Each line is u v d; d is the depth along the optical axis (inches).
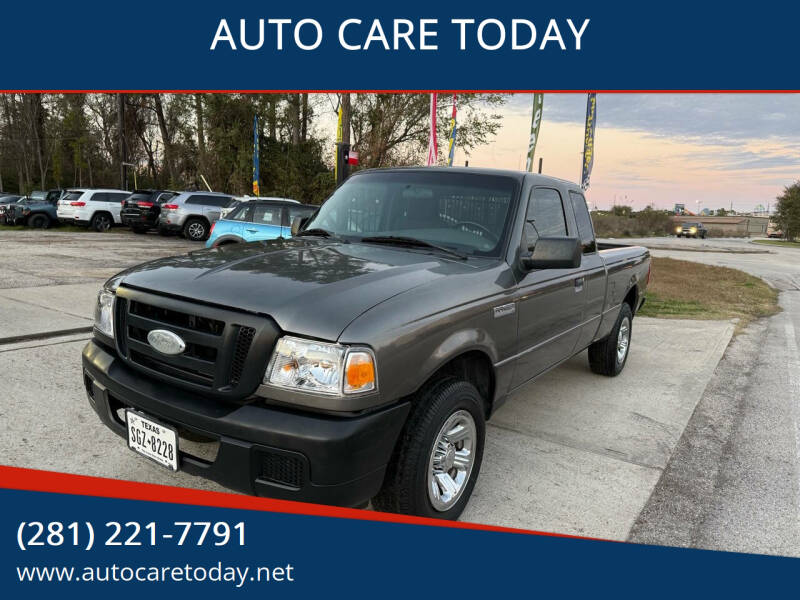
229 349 91.2
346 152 480.4
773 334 323.0
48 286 336.8
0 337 218.5
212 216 765.9
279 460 89.3
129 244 669.3
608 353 212.7
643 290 241.6
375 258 122.0
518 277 130.9
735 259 940.0
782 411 192.2
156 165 1724.9
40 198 1183.6
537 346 142.3
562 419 175.8
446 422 106.2
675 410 188.9
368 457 90.1
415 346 96.5
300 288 98.0
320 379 87.7
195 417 92.2
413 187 147.1
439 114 1038.4
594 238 187.3
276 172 1098.7
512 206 137.6
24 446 135.7
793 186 2561.5
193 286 100.0
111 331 111.0
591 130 566.3
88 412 155.6
